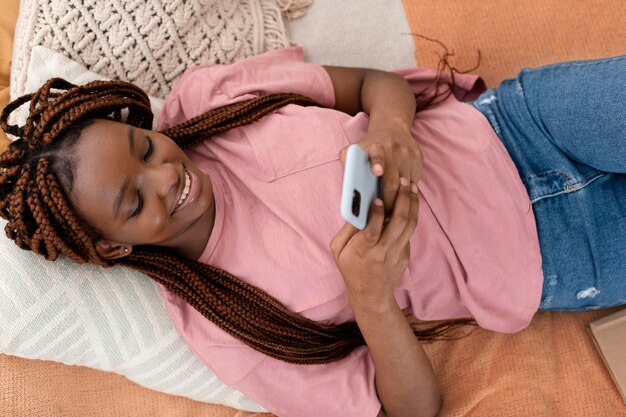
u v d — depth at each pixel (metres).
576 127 0.92
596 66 0.91
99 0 1.11
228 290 0.99
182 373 1.05
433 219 0.97
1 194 0.90
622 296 1.01
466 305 1.01
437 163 1.00
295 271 0.96
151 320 1.04
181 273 0.98
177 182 0.88
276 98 1.04
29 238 0.89
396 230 0.83
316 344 1.00
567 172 0.95
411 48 1.30
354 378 1.00
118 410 1.14
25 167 0.86
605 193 0.95
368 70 1.13
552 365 1.09
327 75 1.11
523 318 1.03
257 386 0.99
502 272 0.97
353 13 1.31
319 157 0.97
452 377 1.12
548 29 1.24
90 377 1.13
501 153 0.99
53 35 1.11
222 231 1.01
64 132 0.86
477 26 1.27
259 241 0.98
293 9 1.31
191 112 1.09
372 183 0.80
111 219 0.87
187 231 0.97
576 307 1.06
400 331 0.92
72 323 0.99
